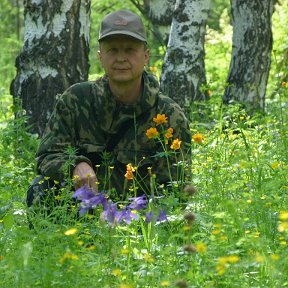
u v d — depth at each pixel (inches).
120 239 275.6
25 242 252.4
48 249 241.8
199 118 601.0
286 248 248.2
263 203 277.3
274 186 297.9
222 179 335.3
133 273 235.5
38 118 517.0
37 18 516.4
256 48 681.6
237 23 686.5
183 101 661.3
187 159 312.5
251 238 237.1
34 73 517.7
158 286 225.5
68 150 292.5
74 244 245.8
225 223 258.8
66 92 309.7
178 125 309.6
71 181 293.7
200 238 271.6
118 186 308.2
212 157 386.6
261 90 684.1
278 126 520.7
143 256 245.3
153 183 286.2
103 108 305.4
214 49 1115.3
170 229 272.5
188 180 310.7
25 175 413.4
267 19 685.9
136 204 250.4
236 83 682.2
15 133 466.0
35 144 463.2
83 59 523.5
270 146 432.1
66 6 515.8
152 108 307.6
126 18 301.0
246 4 682.8
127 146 308.0
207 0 668.7
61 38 516.4
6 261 235.5
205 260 228.5
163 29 885.8
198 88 663.8
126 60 299.1
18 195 368.8
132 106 304.2
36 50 515.8
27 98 518.6
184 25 665.0
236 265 220.8
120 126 307.1
